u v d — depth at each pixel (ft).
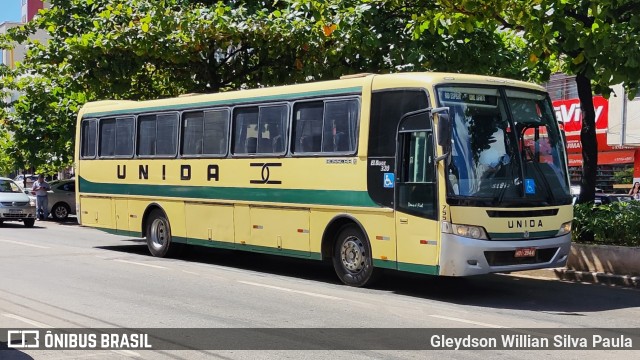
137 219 53.47
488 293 37.32
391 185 35.86
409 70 52.90
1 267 44.52
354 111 38.06
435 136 33.68
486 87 35.22
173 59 60.29
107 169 56.18
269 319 29.01
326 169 39.29
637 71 37.88
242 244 44.68
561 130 37.11
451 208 33.01
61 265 45.91
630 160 91.40
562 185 36.19
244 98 44.88
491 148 34.47
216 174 46.52
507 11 43.91
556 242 35.32
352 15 49.67
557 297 36.14
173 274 42.65
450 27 43.88
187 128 49.24
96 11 68.64
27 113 88.48
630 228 42.04
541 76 52.16
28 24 75.72
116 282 38.86
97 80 63.26
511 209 33.88
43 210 93.45
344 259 39.06
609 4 37.11
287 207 41.57
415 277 42.98
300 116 41.22
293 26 53.88
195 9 58.85
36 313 29.89
